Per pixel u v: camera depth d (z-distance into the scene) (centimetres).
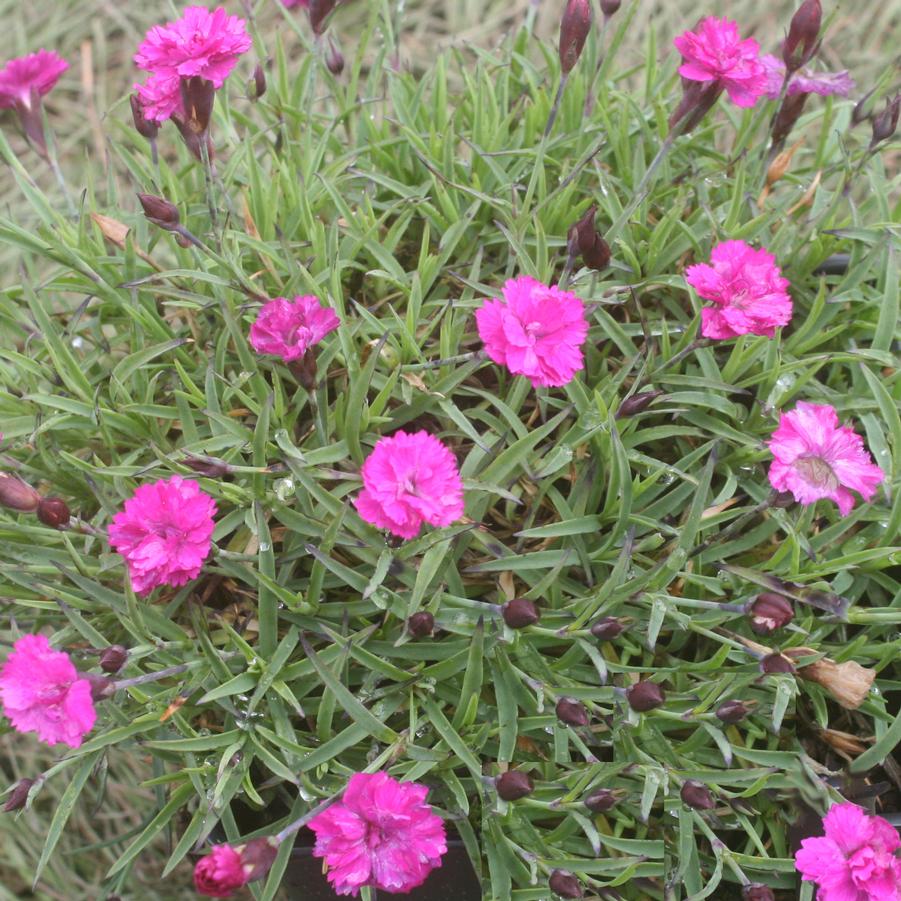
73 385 33
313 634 31
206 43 30
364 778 26
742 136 40
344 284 37
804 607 31
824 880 26
